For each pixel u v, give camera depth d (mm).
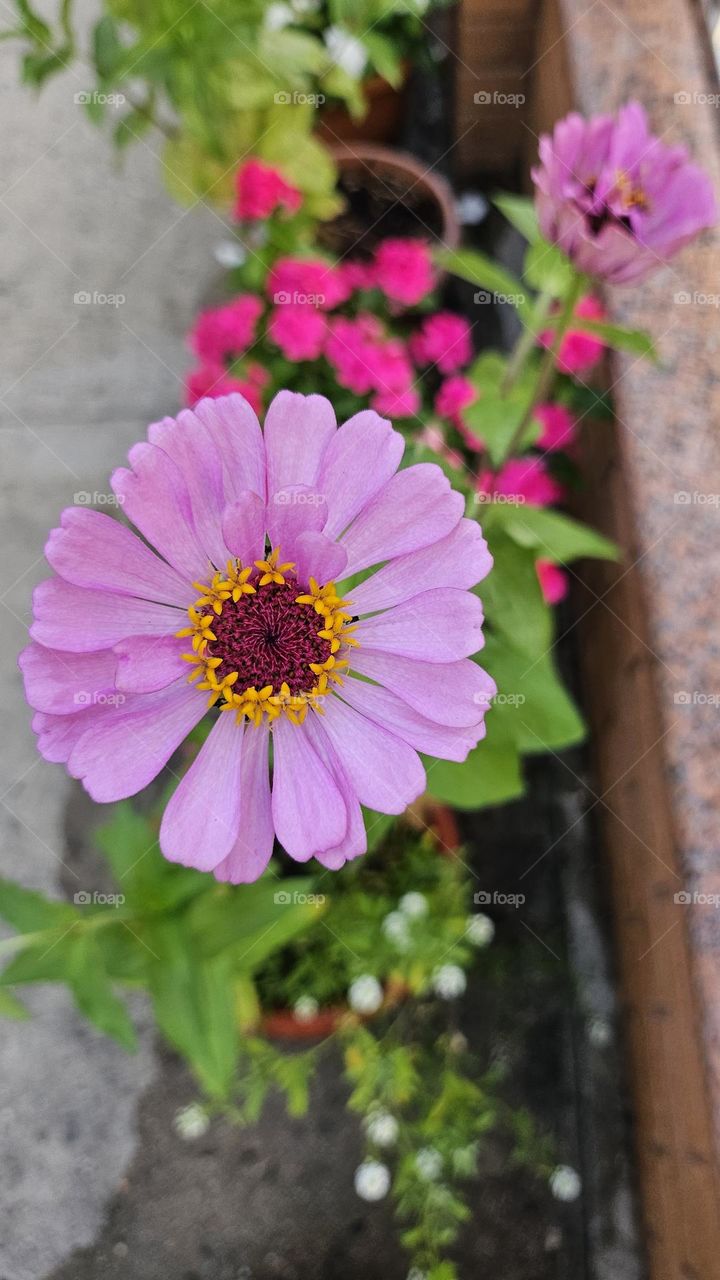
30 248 506
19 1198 356
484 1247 346
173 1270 349
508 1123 358
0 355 486
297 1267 347
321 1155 359
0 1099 368
